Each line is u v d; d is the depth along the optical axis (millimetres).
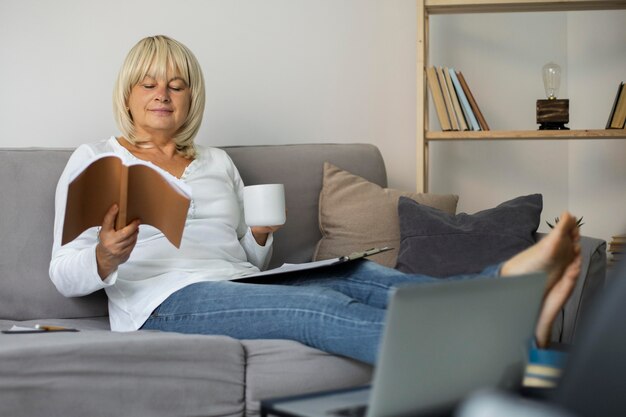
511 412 558
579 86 3500
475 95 3447
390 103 3322
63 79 2939
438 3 3041
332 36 3256
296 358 1732
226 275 2158
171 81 2371
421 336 1058
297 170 2686
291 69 3205
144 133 2385
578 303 2092
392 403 1052
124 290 2105
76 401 1547
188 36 3084
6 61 2879
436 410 1107
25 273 2246
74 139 2951
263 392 1703
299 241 2645
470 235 2387
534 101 3498
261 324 1831
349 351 1663
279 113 3189
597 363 691
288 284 2088
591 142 3471
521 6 3080
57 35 2934
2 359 1489
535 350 1274
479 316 1125
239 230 2447
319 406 1102
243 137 3145
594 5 3092
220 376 1677
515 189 3484
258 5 3164
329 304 1725
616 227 3395
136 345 1604
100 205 1810
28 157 2334
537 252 1396
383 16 3307
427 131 3045
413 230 2457
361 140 3293
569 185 3520
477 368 1143
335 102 3260
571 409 700
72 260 2002
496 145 3467
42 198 2301
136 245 2156
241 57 3145
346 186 2668
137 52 2367
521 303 1180
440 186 3408
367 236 2566
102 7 2982
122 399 1585
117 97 2375
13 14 2889
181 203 1803
